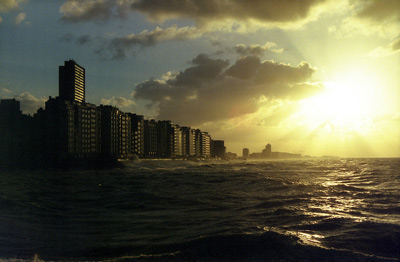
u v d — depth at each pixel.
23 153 157.38
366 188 40.03
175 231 18.25
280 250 13.12
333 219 19.84
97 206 28.84
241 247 13.52
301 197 31.61
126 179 74.12
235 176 74.06
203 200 32.22
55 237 17.08
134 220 22.00
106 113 179.50
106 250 14.59
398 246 14.45
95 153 168.88
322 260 12.11
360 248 14.21
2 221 21.03
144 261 12.34
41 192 42.59
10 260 12.38
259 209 25.23
